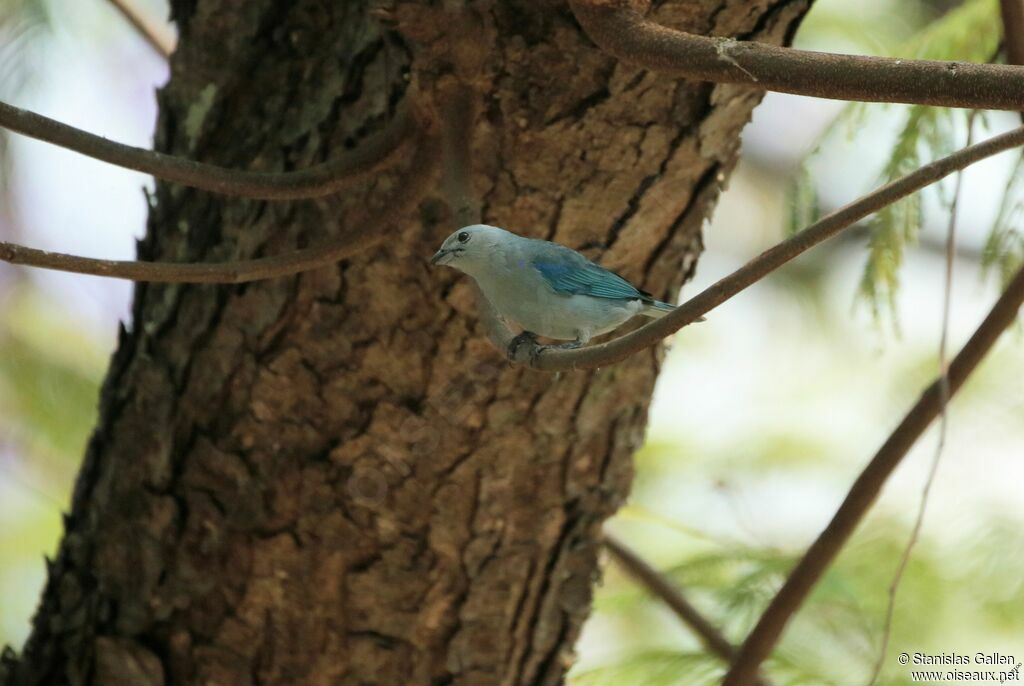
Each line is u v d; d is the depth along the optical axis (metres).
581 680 10.28
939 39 9.43
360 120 8.42
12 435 13.69
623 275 9.11
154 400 9.04
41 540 14.18
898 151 8.58
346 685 9.23
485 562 9.16
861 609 10.48
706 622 10.05
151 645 9.18
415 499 8.91
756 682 9.44
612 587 13.47
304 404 8.78
